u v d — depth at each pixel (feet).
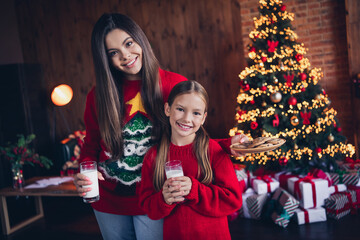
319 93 10.22
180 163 4.10
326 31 13.12
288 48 10.36
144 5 15.19
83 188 4.52
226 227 4.33
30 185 10.55
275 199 9.93
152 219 4.25
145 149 4.70
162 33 15.08
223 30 14.24
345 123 13.21
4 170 14.10
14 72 14.01
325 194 9.63
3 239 10.37
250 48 10.73
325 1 13.00
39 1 16.65
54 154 16.03
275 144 4.16
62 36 16.52
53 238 10.19
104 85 4.56
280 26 10.37
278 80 10.23
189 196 3.96
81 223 11.16
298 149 10.06
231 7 13.98
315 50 13.33
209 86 14.71
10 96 14.20
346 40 12.91
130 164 4.73
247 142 4.45
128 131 4.72
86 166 4.54
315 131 10.01
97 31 4.39
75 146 13.32
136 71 4.53
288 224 9.59
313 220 9.49
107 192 4.85
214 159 4.38
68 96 12.55
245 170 10.96
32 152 11.31
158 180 4.39
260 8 10.71
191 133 4.25
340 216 9.59
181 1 14.66
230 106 14.52
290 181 10.03
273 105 10.07
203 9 14.40
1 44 16.22
